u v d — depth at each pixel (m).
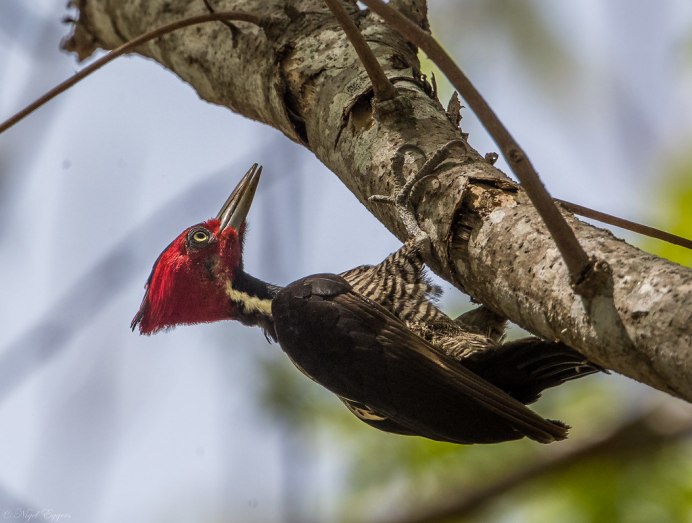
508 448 13.07
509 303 7.80
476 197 8.46
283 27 10.71
